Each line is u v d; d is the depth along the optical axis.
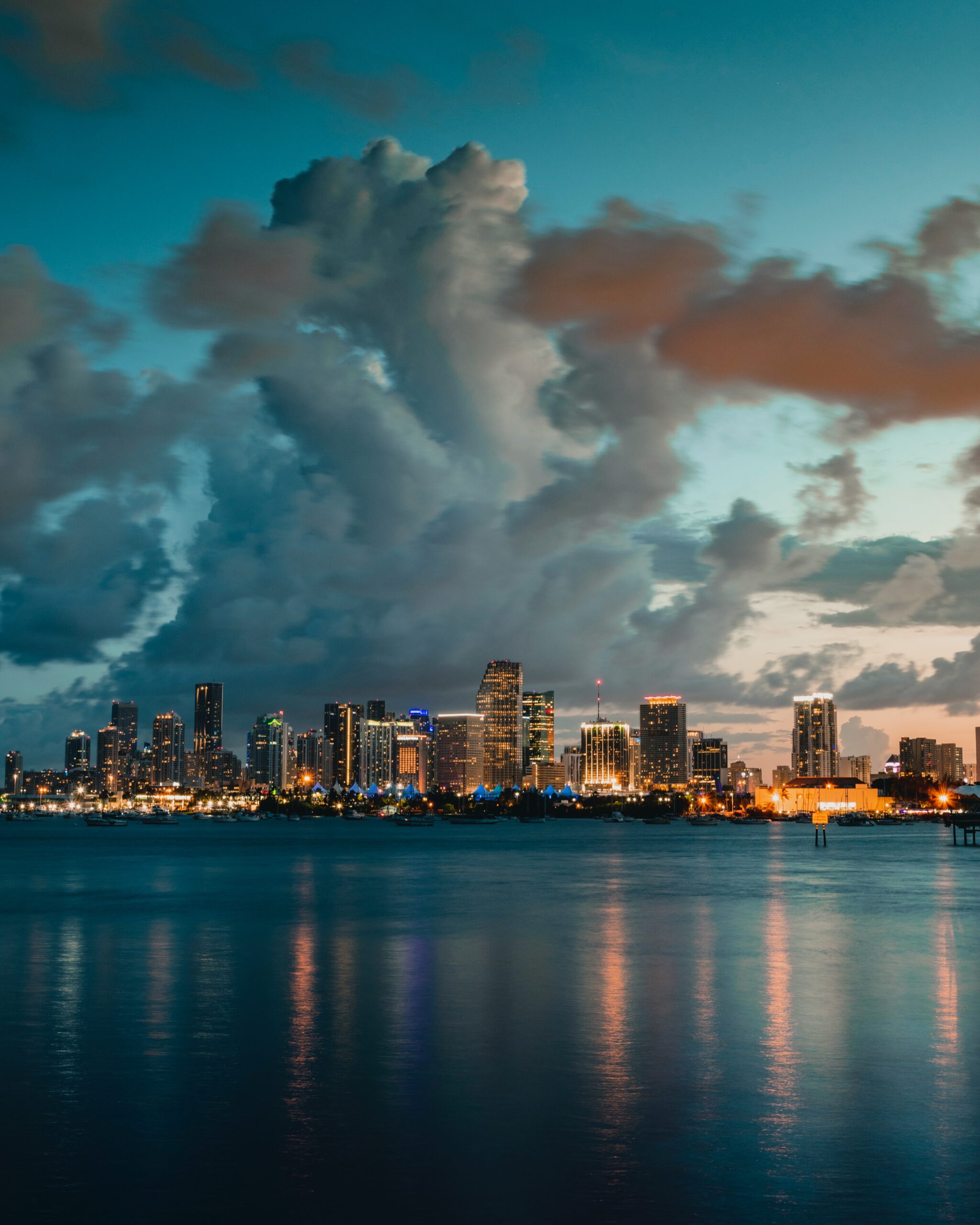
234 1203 19.42
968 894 91.94
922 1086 27.17
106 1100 25.92
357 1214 18.89
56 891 96.44
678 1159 21.77
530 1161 21.64
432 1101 25.84
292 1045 31.62
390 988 41.62
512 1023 34.88
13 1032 33.53
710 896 90.19
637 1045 31.66
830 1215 18.94
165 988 41.62
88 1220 18.66
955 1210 19.20
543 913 74.75
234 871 132.75
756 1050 30.95
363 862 159.38
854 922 67.94
